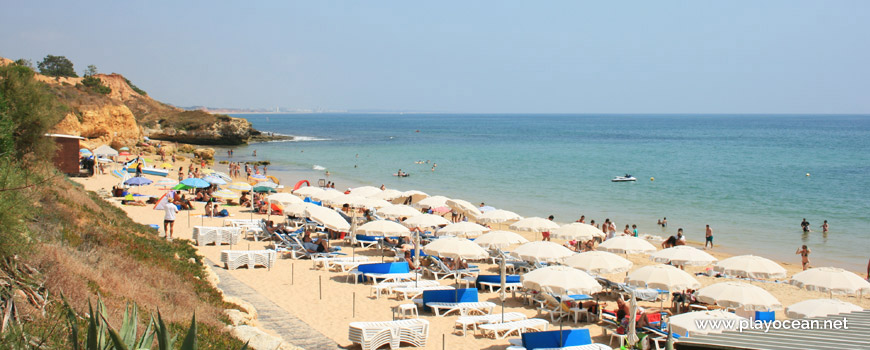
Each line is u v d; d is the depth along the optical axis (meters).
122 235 18.11
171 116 105.69
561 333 14.35
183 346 6.53
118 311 11.13
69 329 8.91
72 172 41.12
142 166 49.59
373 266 20.70
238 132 105.62
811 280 17.20
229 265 21.55
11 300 8.38
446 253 19.72
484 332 16.09
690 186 55.00
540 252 19.83
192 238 25.66
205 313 13.48
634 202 45.38
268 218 30.69
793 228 35.47
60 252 12.35
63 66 119.19
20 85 19.80
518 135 165.00
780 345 6.73
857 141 131.88
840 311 14.62
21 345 7.48
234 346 11.73
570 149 107.00
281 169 69.12
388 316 17.06
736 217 39.12
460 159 84.00
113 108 69.38
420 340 15.01
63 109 22.38
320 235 28.98
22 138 19.80
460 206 30.25
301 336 14.69
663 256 20.12
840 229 35.16
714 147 113.25
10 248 9.90
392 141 130.12
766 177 62.38
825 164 77.12
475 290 17.95
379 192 34.53
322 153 93.38
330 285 20.09
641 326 15.91
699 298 16.23
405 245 25.45
